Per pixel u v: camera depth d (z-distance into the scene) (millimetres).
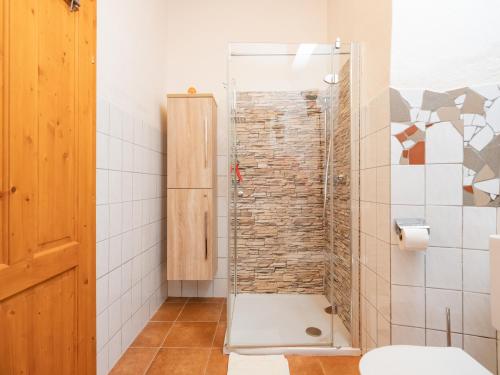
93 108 1259
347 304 1816
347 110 1825
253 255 2314
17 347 857
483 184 1259
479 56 1263
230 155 2070
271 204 2295
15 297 851
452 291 1300
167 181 2266
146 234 2029
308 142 2238
